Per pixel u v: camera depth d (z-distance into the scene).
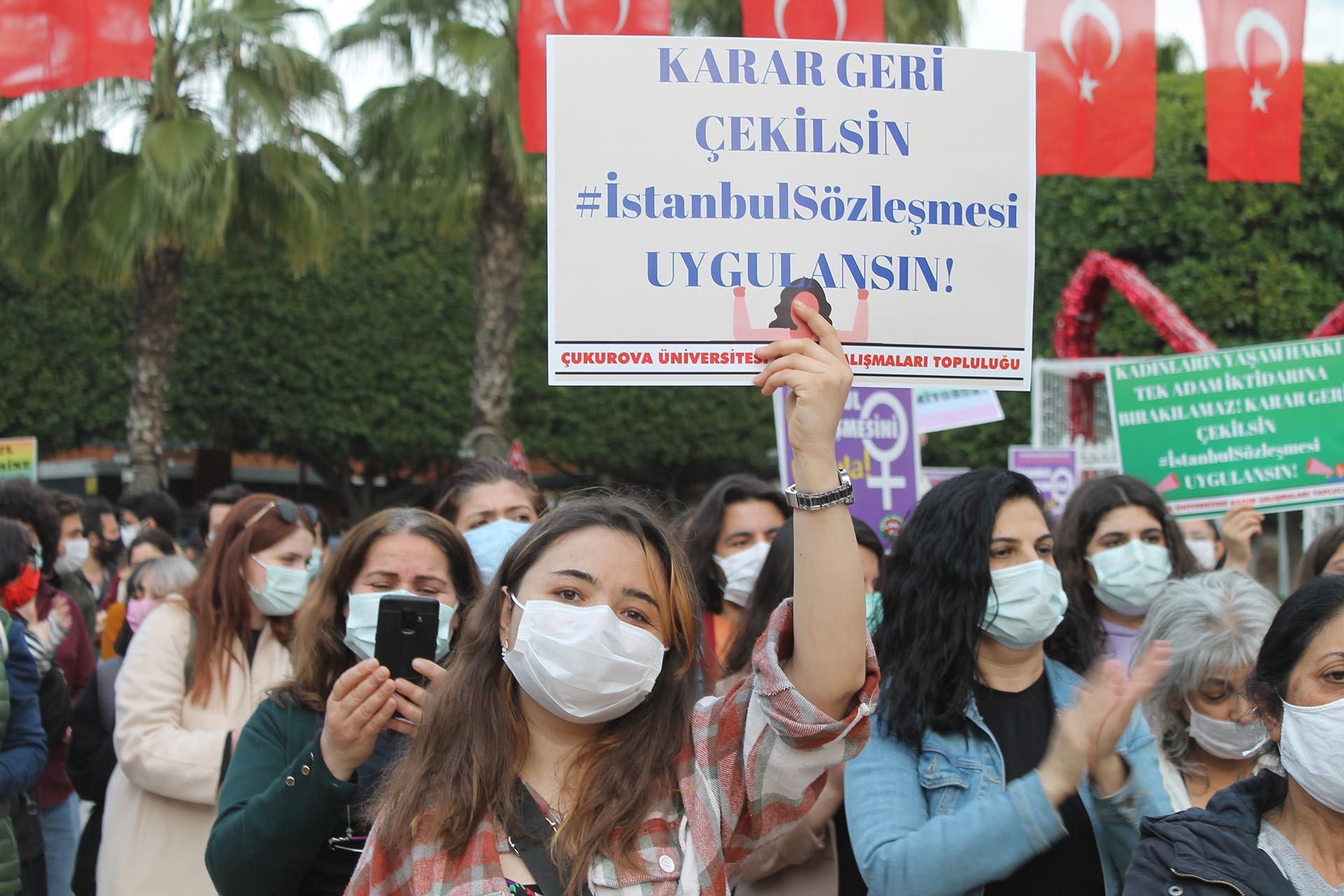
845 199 2.57
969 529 2.58
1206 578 3.06
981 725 2.50
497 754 1.93
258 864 2.23
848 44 2.59
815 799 1.98
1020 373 2.60
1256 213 16.70
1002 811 2.15
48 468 20.17
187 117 11.91
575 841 1.84
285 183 12.31
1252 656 2.79
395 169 12.95
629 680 1.93
